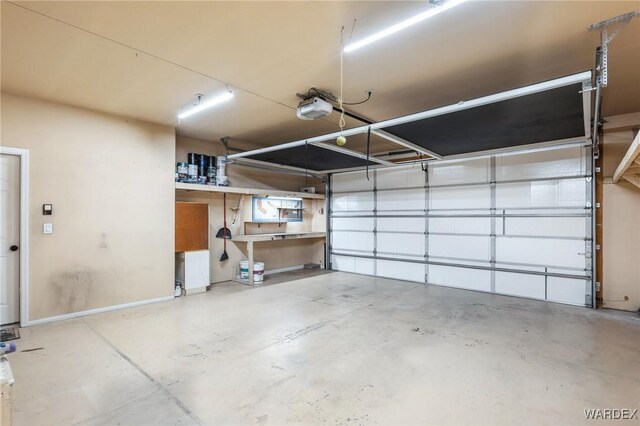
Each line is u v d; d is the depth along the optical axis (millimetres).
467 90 3773
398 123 3611
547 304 4926
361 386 2523
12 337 3527
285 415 2174
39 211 3990
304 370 2781
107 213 4531
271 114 4668
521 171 5410
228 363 2914
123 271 4668
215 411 2217
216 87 3697
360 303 4938
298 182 8227
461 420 2113
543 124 3854
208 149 6297
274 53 2949
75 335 3594
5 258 3852
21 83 3570
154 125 5035
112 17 2420
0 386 1390
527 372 2736
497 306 4789
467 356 3041
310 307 4711
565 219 5008
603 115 4555
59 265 4129
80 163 4305
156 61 3100
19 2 2229
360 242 7605
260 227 7336
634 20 2395
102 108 4359
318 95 3891
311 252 8539
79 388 2504
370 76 3414
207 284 5699
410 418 2135
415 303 4945
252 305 4812
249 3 2258
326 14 2387
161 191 5102
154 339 3482
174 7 2305
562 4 2254
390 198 7102
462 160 6062
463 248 6031
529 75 3371
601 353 3115
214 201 6410
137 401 2332
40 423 2090
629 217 4566
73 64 3154
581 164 4871
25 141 3898
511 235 5508
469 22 2465
